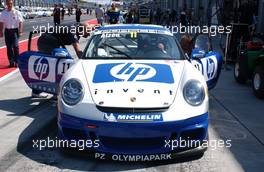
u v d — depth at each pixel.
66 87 4.57
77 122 4.33
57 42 7.38
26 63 6.81
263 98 7.85
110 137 4.25
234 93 8.38
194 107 4.39
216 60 6.72
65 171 4.27
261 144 5.18
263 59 7.82
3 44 17.83
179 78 4.71
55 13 27.45
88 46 5.64
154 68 4.92
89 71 4.84
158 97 4.36
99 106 4.29
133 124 4.18
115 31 5.88
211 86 6.74
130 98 4.33
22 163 4.48
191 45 8.97
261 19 16.89
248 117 6.49
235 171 4.30
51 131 5.61
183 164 4.46
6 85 8.86
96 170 4.31
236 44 11.99
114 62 5.11
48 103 7.22
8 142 5.16
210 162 4.53
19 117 6.31
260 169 4.37
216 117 6.46
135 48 5.50
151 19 36.50
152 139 4.30
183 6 42.75
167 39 5.75
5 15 11.02
